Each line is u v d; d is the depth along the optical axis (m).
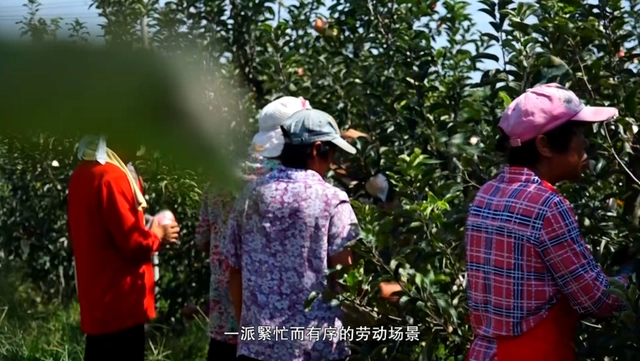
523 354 1.93
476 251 2.00
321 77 4.32
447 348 2.75
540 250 1.90
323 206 2.55
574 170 2.02
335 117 3.96
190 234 4.96
